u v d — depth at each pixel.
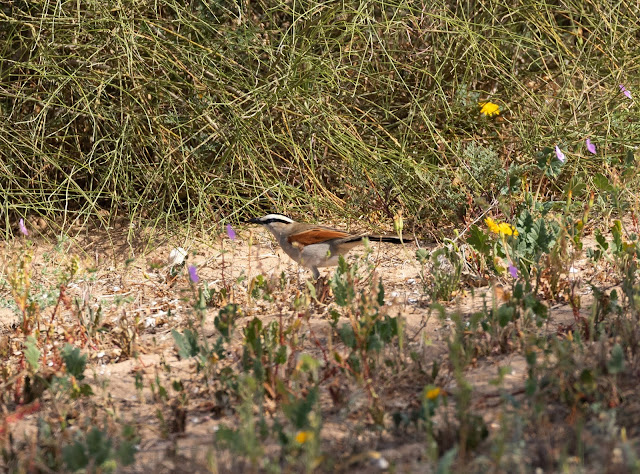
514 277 9.36
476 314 7.86
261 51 14.89
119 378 8.11
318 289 9.90
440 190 12.95
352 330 7.45
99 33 13.68
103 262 12.56
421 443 6.19
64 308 10.50
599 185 10.53
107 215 14.33
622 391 6.60
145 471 6.04
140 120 13.82
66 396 7.57
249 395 6.40
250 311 9.81
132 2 13.41
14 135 13.92
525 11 15.34
